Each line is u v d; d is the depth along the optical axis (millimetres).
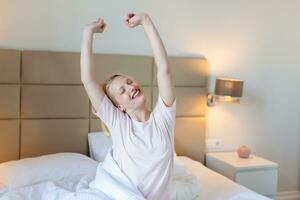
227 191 2506
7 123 2811
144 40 3221
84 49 1693
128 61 3113
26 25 2889
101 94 1726
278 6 3633
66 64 2930
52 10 2943
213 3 3416
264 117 3715
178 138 3352
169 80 1689
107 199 1696
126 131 1691
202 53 3432
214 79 3492
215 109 3533
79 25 3020
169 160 1709
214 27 3443
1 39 2836
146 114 1775
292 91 3789
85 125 3021
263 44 3625
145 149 1655
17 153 2857
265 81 3678
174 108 1727
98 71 3025
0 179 2354
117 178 1720
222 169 3266
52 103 2916
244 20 3533
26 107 2852
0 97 2775
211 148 3555
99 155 2855
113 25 3121
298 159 3887
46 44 2951
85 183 2129
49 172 2463
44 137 2916
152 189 1691
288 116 3805
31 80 2850
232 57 3529
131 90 1720
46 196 2008
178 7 3309
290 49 3729
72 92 2963
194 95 3359
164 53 1686
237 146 3648
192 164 3102
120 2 3123
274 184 3242
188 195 2334
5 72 2771
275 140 3783
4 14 2828
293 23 3705
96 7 3059
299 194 3893
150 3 3223
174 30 3320
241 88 3271
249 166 3125
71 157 2676
